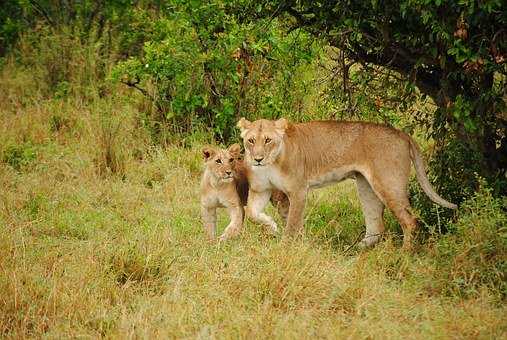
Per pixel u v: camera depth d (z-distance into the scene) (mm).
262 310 9461
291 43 15906
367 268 10758
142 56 20188
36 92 19438
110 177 15422
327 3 12250
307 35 14609
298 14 13031
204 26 16891
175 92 17594
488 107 11664
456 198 12562
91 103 19062
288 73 17109
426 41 11758
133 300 10047
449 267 10727
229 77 17281
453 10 11008
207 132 17156
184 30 17203
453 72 11734
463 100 11625
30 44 20812
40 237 12508
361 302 9781
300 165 12555
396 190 12352
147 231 12242
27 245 11586
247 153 12453
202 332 8836
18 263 10734
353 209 14062
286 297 9883
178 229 12734
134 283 10523
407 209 12328
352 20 11938
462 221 11109
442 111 12391
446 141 12625
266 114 17156
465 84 12102
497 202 11219
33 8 21297
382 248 11711
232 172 12508
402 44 12250
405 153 12445
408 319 9531
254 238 12164
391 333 8945
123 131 16969
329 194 14609
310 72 17203
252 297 9898
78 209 13703
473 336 8938
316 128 12812
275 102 17156
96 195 14469
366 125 12664
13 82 19766
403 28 11977
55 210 13625
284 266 10305
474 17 10883
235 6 13711
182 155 16203
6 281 9977
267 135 12227
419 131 15016
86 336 9047
